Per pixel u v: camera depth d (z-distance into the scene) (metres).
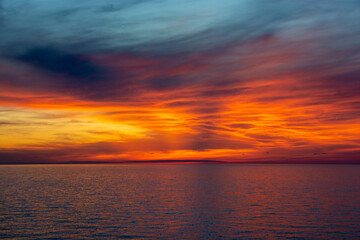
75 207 62.12
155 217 52.47
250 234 42.16
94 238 40.28
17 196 78.75
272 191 91.12
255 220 50.16
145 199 73.75
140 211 57.78
